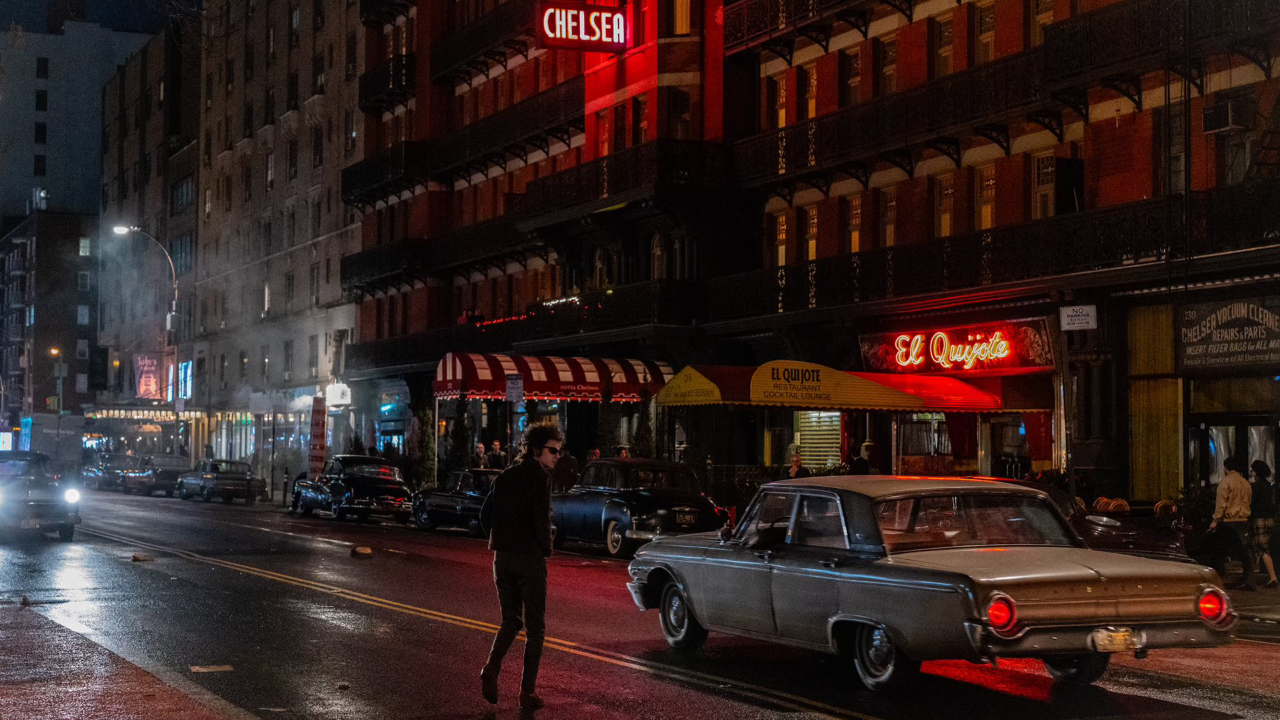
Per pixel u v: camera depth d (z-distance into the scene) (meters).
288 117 65.25
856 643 10.45
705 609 12.09
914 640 9.73
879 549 10.24
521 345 41.44
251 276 71.19
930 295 28.19
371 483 35.94
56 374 104.06
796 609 10.94
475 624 14.49
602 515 24.95
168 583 18.66
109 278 102.50
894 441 31.20
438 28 51.06
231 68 75.38
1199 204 22.72
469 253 47.72
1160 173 24.52
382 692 10.63
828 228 32.91
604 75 39.69
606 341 37.16
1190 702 10.22
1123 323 25.00
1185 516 20.56
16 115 122.69
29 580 19.02
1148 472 24.55
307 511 38.78
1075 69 24.91
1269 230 21.61
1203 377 23.67
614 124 39.19
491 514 10.18
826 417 32.91
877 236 31.72
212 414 76.50
